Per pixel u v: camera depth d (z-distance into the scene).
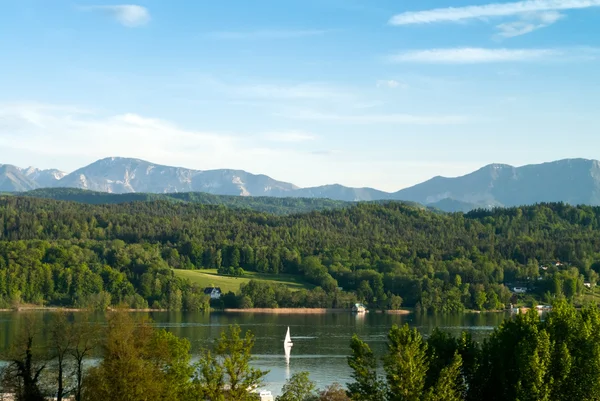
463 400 78.38
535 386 73.25
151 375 76.19
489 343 83.81
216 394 76.19
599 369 75.44
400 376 73.88
